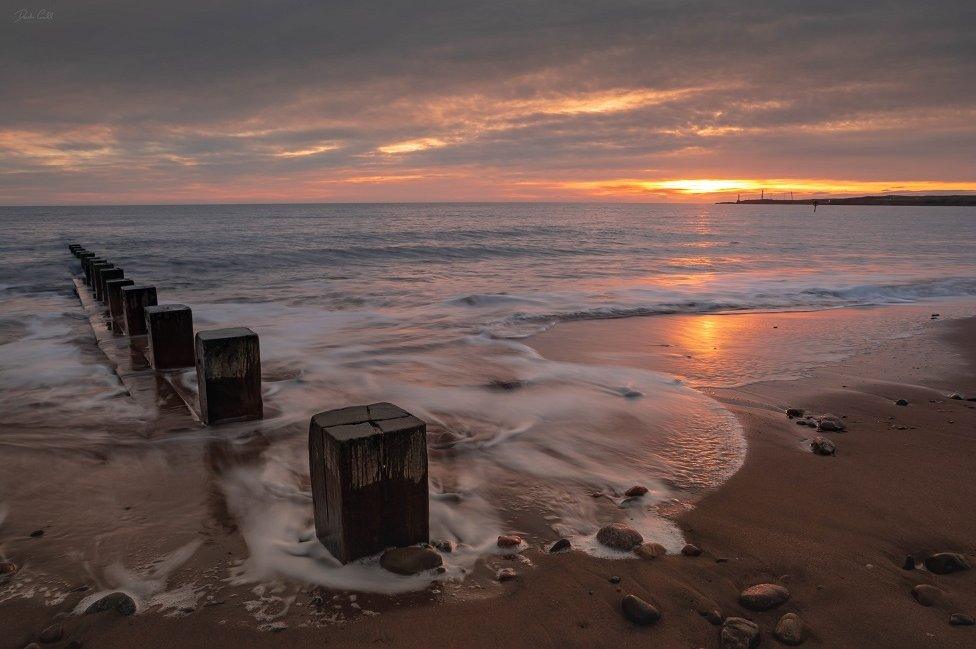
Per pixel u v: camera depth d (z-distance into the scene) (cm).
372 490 303
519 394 661
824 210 18112
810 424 568
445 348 902
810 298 1480
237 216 8219
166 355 691
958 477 443
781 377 747
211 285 1681
